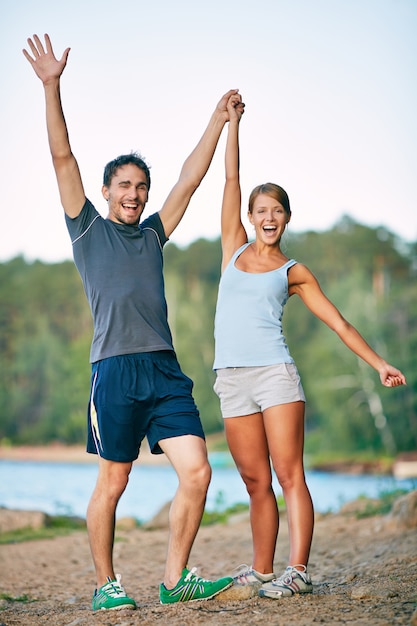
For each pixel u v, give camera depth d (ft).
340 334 22.74
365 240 281.13
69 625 21.02
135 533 45.29
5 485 119.03
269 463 22.76
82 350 281.95
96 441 22.26
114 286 22.25
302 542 21.94
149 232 23.39
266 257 23.18
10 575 33.71
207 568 32.81
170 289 266.77
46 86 22.54
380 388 209.97
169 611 20.94
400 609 19.69
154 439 21.95
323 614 19.65
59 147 22.49
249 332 22.22
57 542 42.09
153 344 22.15
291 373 22.03
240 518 46.62
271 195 23.00
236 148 24.47
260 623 19.17
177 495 21.80
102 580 22.41
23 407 286.46
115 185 23.04
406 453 203.51
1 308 314.55
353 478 161.48
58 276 320.09
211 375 255.50
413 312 220.23
